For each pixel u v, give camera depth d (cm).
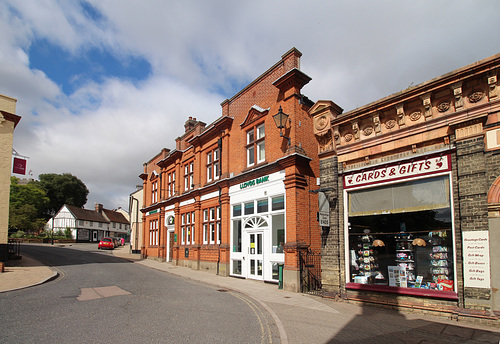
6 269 1462
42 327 605
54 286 1075
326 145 1087
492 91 732
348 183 1005
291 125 1253
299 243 1163
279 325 675
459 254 745
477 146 734
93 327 613
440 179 809
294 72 1256
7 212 1609
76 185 7006
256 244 1406
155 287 1138
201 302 899
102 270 1617
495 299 675
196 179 1975
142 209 2955
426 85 828
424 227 831
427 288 808
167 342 541
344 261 983
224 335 593
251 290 1145
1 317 669
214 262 1688
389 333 628
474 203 724
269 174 1345
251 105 1541
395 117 918
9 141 1630
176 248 2181
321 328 660
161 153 2722
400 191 888
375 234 936
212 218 1812
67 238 5669
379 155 941
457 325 679
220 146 1723
